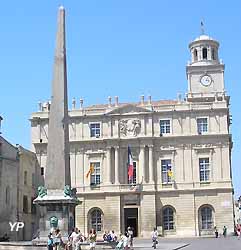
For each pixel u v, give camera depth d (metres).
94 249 37.34
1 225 68.81
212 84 92.69
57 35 37.69
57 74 37.22
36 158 85.44
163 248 48.84
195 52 95.19
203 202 82.50
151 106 85.75
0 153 70.62
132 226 83.38
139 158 84.50
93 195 84.38
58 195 35.69
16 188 74.12
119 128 85.75
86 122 86.81
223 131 83.94
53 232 33.75
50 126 36.62
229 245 53.06
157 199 83.38
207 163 83.69
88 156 85.88
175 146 84.50
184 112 85.12
